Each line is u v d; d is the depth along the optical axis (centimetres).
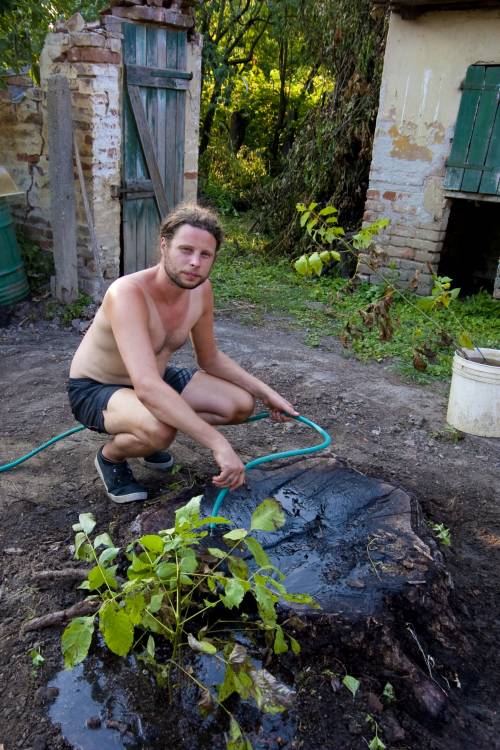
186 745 194
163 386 241
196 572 223
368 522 262
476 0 618
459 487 355
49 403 429
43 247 654
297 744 195
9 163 652
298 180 881
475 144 653
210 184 1297
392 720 205
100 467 306
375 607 218
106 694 208
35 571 257
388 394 471
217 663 212
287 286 745
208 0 1112
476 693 224
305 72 1384
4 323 586
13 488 320
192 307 279
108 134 601
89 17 805
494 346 570
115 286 259
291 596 201
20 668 217
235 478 234
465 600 266
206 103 1252
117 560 257
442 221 693
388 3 702
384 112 702
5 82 622
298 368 509
